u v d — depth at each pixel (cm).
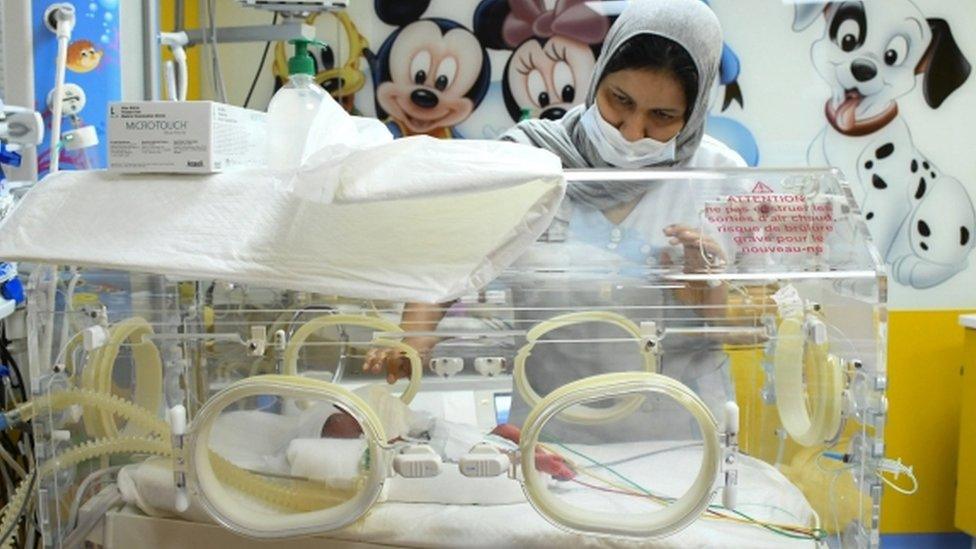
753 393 89
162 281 88
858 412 83
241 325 87
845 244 90
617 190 96
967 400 210
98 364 86
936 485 228
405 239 80
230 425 84
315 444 83
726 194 96
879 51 221
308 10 128
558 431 84
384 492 82
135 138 83
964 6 220
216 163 84
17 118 109
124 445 87
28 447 105
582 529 78
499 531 80
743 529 81
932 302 227
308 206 81
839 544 83
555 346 86
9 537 94
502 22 222
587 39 221
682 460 83
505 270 85
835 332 87
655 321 88
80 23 122
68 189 84
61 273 84
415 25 222
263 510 82
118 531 85
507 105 224
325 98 102
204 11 149
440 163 76
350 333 85
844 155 223
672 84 134
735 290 90
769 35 220
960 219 225
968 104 222
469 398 85
